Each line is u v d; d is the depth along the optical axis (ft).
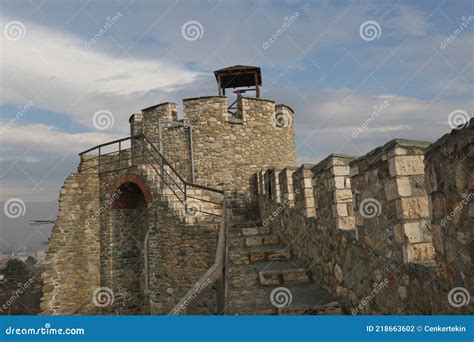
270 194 35.24
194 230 34.83
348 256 15.12
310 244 20.53
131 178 42.86
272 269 21.04
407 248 10.74
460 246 8.21
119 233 46.57
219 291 13.71
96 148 48.01
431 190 9.61
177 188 41.11
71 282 45.52
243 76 55.98
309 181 21.47
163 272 36.70
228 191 47.24
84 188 47.91
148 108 50.65
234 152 48.42
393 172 11.22
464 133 7.84
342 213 16.30
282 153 53.06
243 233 31.81
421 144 11.22
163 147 48.73
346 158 16.75
